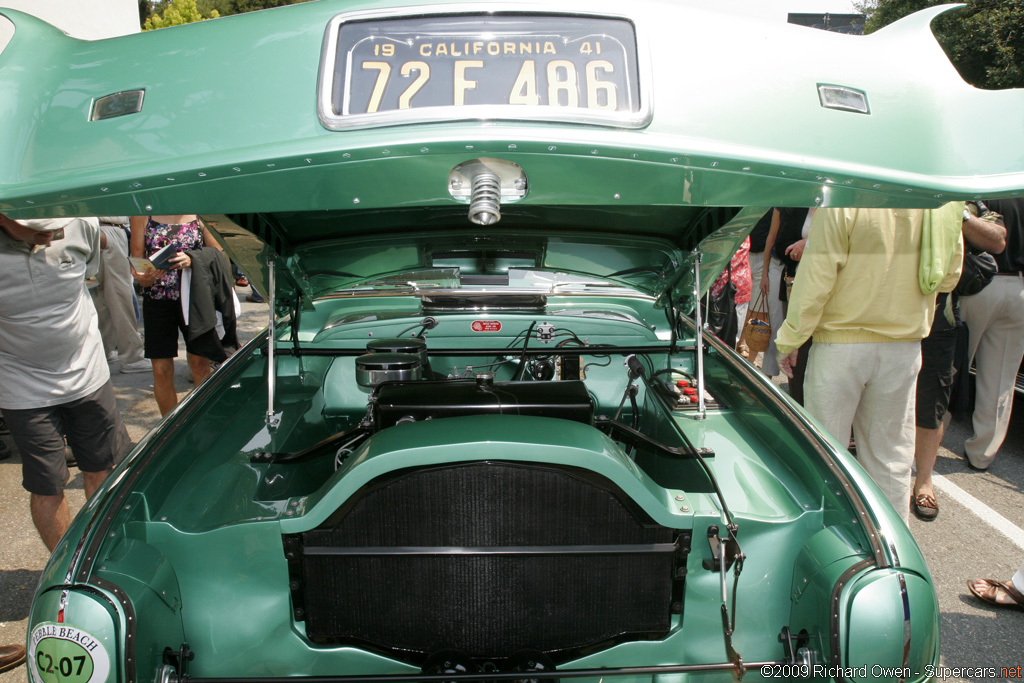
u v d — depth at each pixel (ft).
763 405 6.52
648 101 4.05
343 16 4.21
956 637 7.88
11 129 4.24
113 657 3.85
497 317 9.35
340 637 4.68
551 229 7.27
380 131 3.94
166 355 12.35
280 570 4.66
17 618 8.18
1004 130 4.41
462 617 4.61
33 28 4.54
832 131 4.24
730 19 4.38
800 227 13.80
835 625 4.09
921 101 4.42
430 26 4.17
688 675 4.81
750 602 4.82
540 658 4.57
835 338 8.74
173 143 4.08
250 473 5.85
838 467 5.00
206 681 4.27
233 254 7.03
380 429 5.66
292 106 4.07
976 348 11.68
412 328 9.36
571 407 5.52
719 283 15.01
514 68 4.10
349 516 4.42
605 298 9.65
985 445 12.01
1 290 7.07
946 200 4.40
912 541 4.42
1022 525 10.38
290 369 8.63
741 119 4.13
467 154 3.95
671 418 6.84
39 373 7.70
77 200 4.12
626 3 4.26
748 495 5.31
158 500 5.06
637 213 6.74
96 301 17.70
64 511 8.32
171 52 4.34
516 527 4.44
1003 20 56.18
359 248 7.58
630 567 4.58
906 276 8.23
